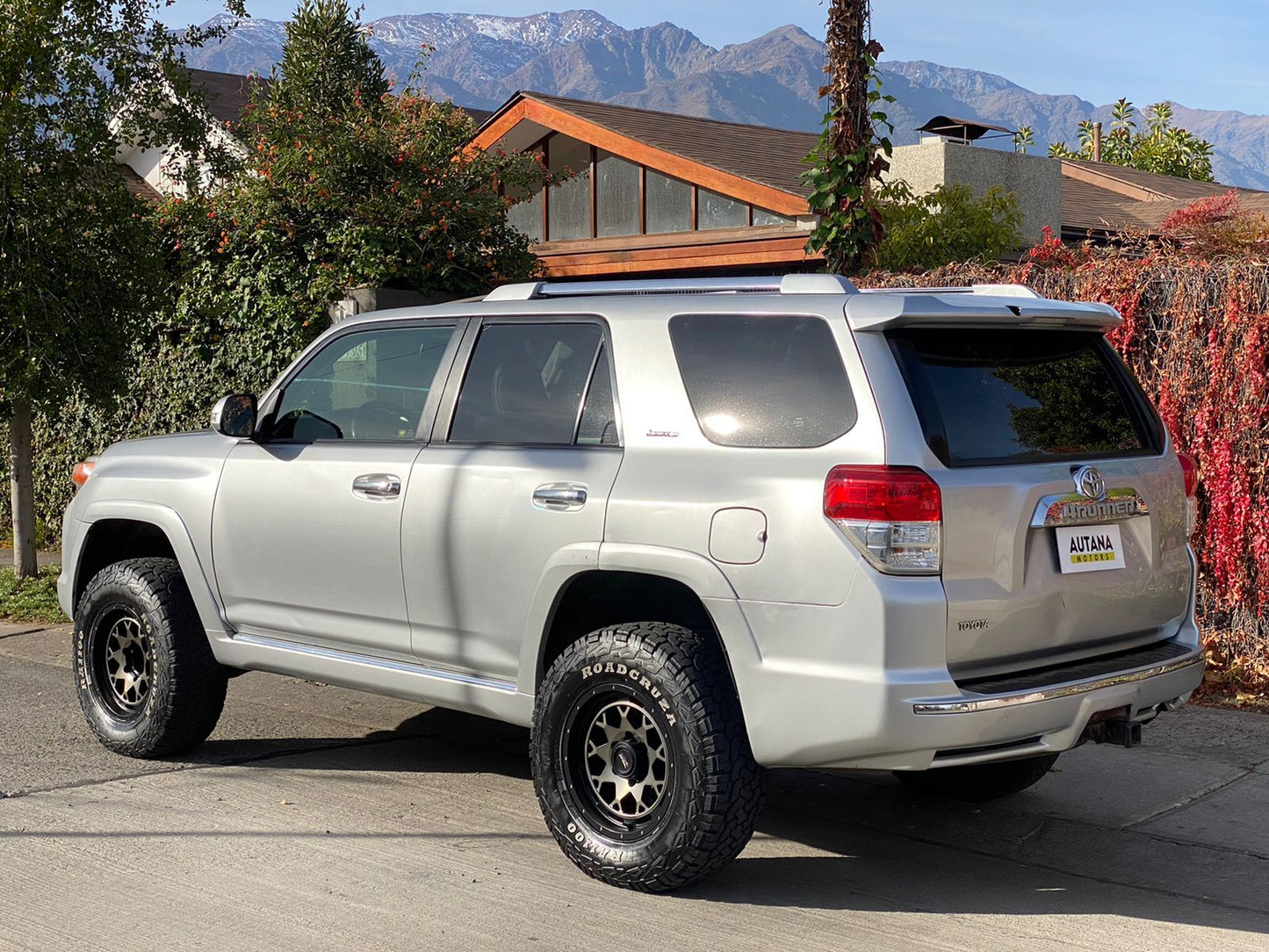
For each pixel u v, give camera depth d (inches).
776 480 165.9
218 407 224.5
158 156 774.5
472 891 177.0
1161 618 186.2
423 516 200.7
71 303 392.2
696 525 170.9
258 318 438.9
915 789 227.3
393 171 450.0
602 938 161.9
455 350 207.6
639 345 185.5
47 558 491.5
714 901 175.5
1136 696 174.2
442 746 252.4
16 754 243.3
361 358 220.5
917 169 605.0
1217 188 1000.9
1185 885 183.5
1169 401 292.8
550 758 182.2
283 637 224.8
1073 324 183.2
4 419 407.8
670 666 170.9
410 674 206.1
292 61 687.7
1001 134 662.5
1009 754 165.0
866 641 157.9
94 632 244.7
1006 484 164.6
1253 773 231.8
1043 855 195.8
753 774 170.9
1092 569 173.3
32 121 382.0
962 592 159.9
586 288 201.6
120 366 415.5
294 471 219.3
